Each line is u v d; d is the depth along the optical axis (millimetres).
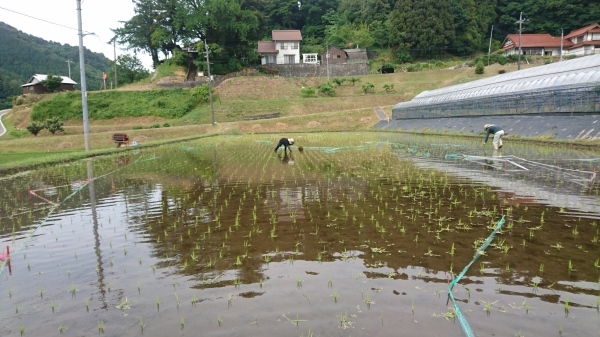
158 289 4047
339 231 5840
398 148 18312
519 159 12602
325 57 65938
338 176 10828
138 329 3291
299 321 3312
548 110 19578
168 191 9492
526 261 4457
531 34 63594
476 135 21594
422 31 65812
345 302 3623
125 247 5418
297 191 8961
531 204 7074
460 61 64125
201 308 3607
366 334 3082
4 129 41156
